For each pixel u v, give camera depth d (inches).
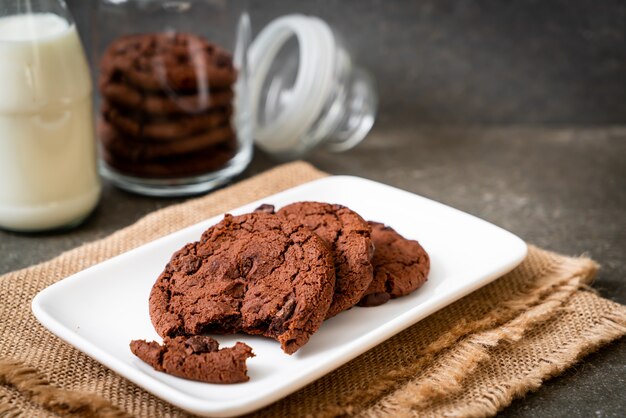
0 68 24.5
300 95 31.0
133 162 28.2
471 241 23.9
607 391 20.9
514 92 34.5
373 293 21.7
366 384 20.3
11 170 25.4
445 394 20.0
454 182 30.6
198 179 28.6
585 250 26.5
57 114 25.3
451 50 33.9
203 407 18.3
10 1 25.1
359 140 33.5
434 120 34.9
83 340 19.9
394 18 33.5
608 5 33.0
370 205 25.5
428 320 22.2
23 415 19.4
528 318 21.9
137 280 22.3
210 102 27.7
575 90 34.4
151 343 19.8
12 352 21.0
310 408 19.7
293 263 20.9
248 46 31.2
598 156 32.5
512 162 32.1
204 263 21.4
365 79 33.6
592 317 22.5
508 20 33.5
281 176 28.5
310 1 33.5
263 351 20.4
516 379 20.6
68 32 25.5
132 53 27.5
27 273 23.4
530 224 28.0
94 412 19.4
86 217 27.4
